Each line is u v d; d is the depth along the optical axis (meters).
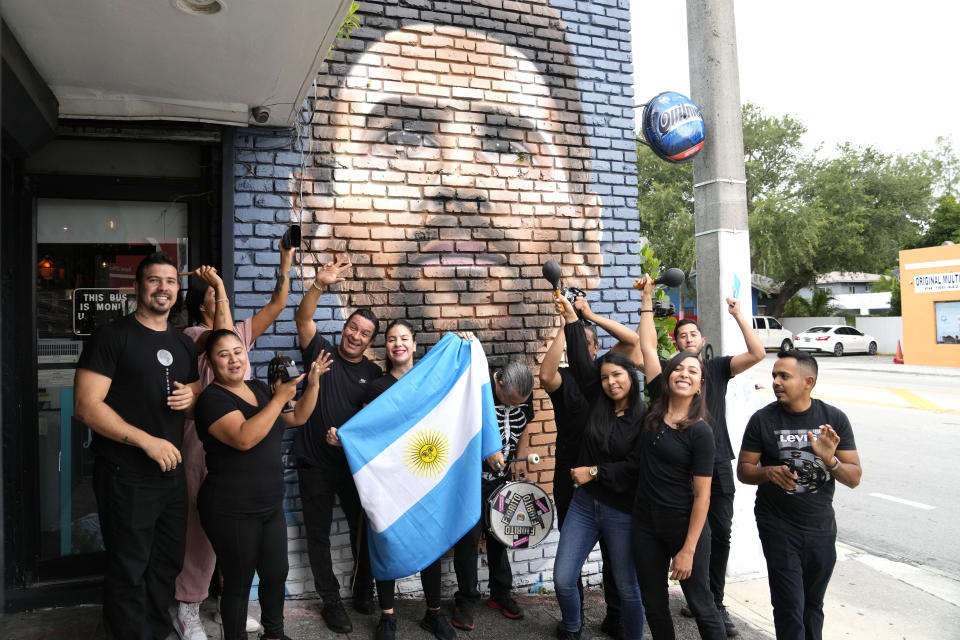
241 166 4.27
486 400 4.09
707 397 4.18
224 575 3.23
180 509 3.27
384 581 3.79
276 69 3.57
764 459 3.58
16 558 3.99
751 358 4.17
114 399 3.09
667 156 5.27
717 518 4.14
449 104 4.74
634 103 5.31
